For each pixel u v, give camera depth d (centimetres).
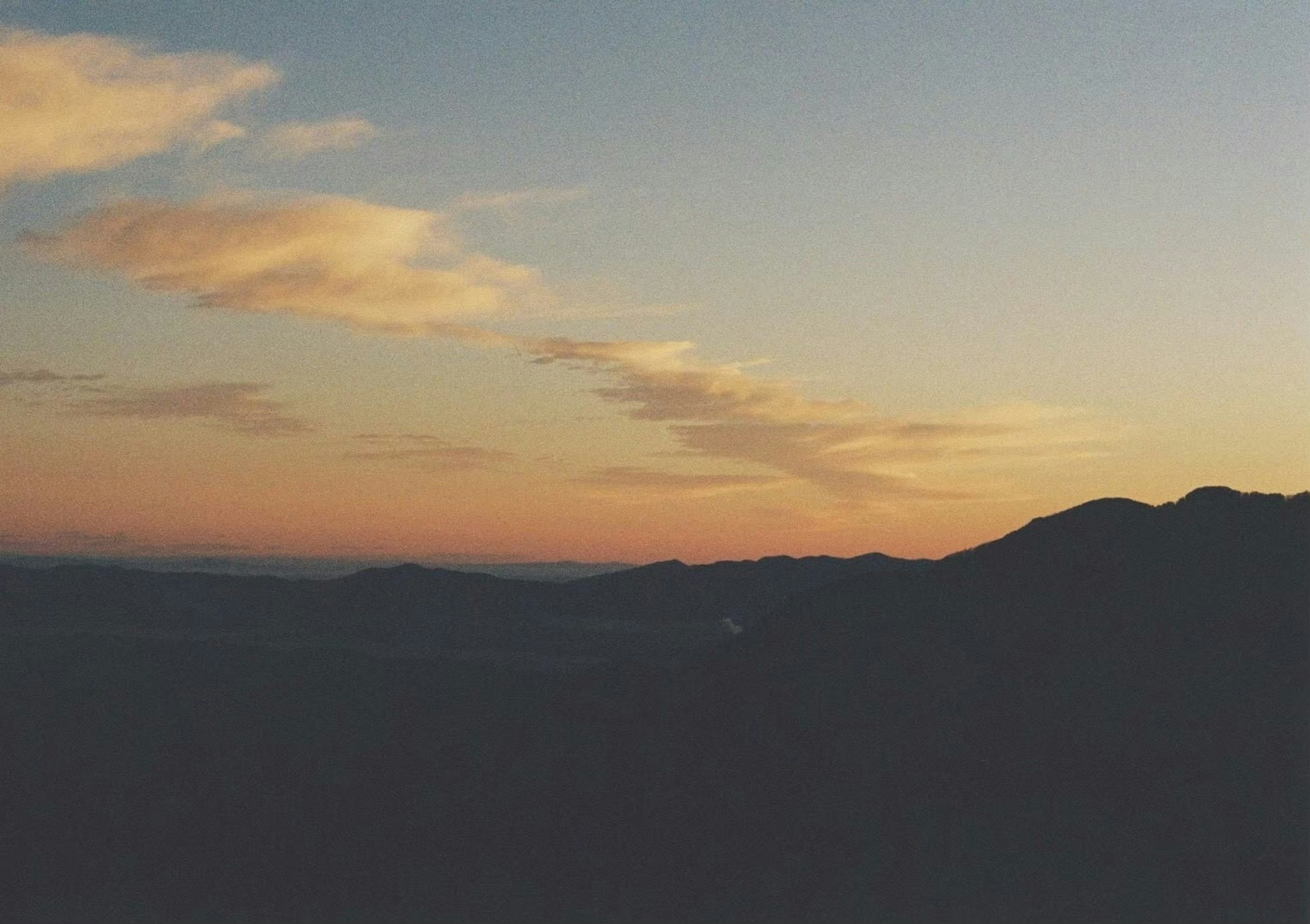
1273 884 2414
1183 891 2438
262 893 2962
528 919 2731
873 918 2503
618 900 2750
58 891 3003
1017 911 2447
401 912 2822
